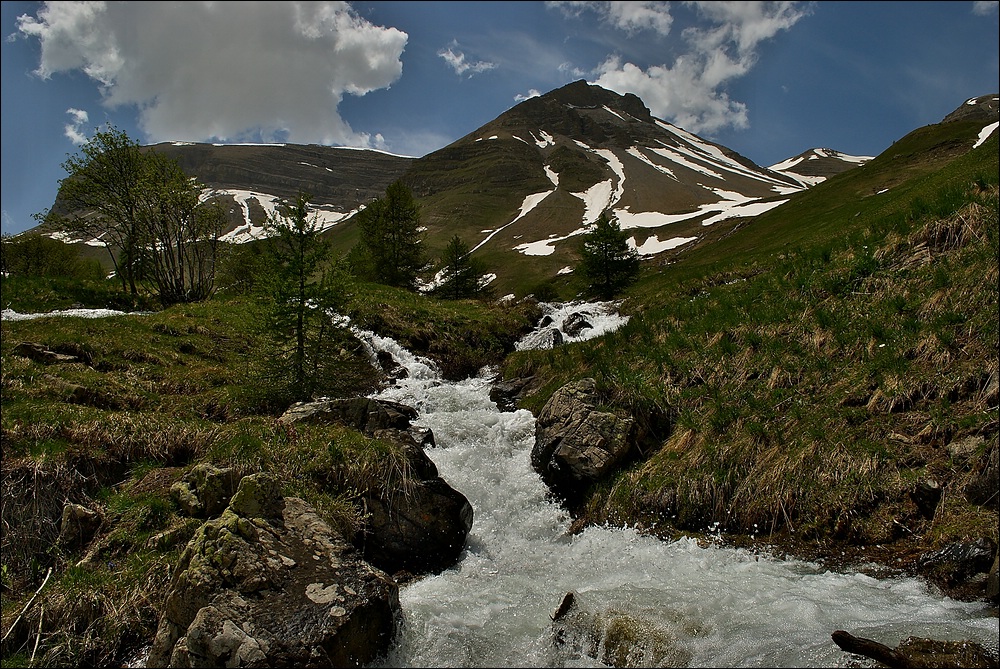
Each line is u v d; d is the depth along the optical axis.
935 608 6.47
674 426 12.32
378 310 26.22
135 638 7.27
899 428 9.30
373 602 7.00
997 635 5.61
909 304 11.91
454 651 6.89
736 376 12.78
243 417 14.22
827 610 6.68
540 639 6.96
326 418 12.84
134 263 29.89
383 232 47.72
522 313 32.81
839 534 8.44
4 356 14.09
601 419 12.45
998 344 9.53
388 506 9.71
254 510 7.93
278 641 6.20
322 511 9.03
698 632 6.52
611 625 6.76
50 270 35.56
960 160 31.98
